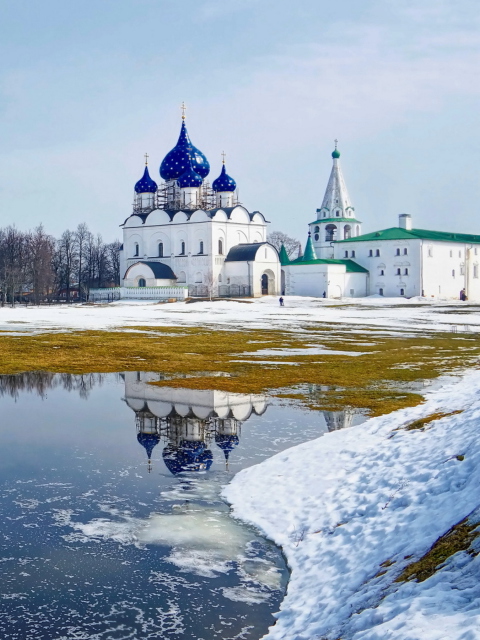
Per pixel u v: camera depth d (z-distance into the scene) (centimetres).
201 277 13975
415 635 827
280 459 1958
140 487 1778
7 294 15362
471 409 2061
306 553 1345
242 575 1289
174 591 1227
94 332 5859
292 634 1037
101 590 1226
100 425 2461
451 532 1184
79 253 17312
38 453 2092
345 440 2078
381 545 1270
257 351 4606
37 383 3397
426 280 13875
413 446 1828
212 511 1608
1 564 1329
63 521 1545
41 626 1105
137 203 15300
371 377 3416
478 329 6391
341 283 13788
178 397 2959
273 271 13938
